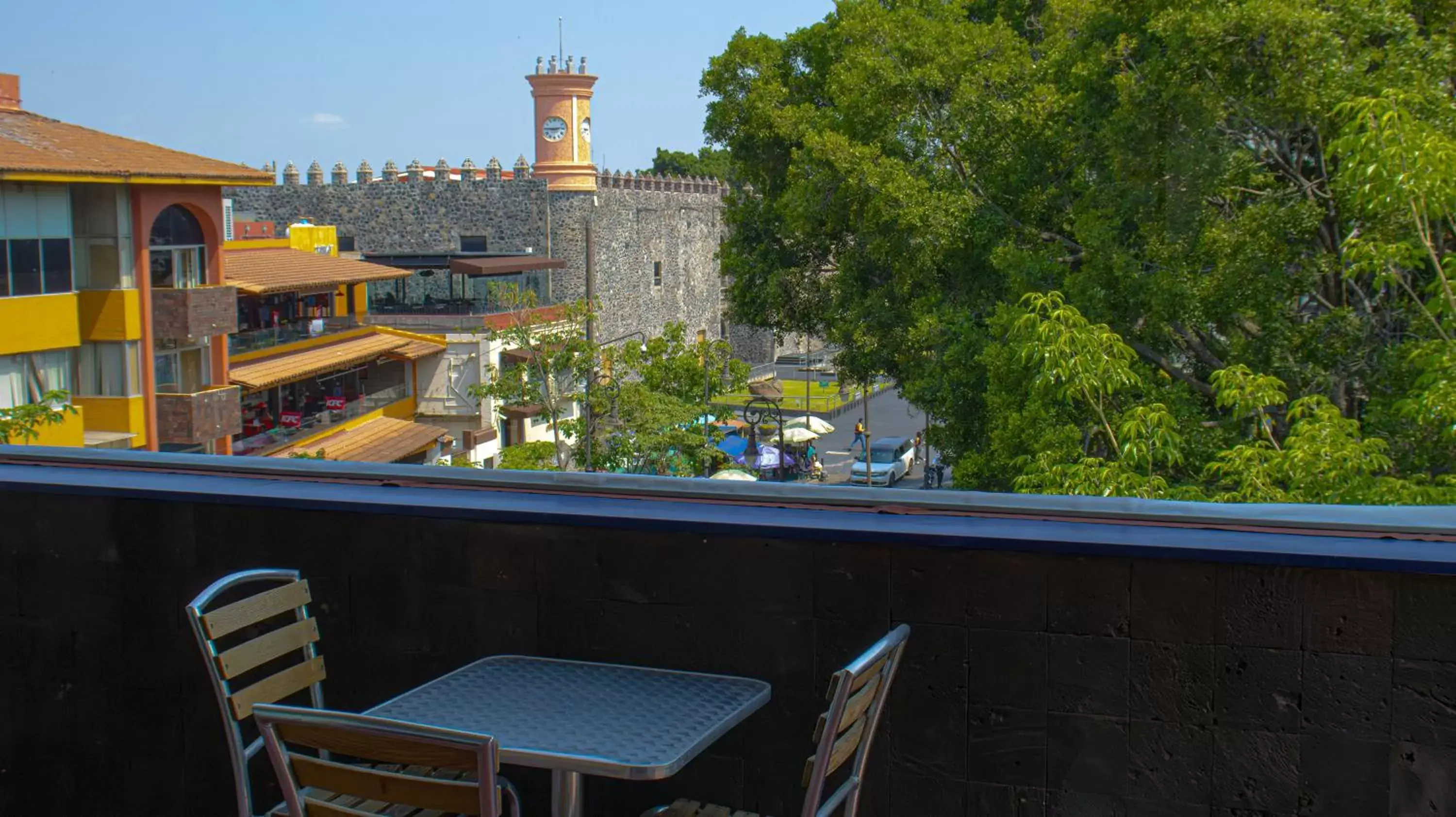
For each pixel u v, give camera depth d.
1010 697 2.41
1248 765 2.25
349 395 34.31
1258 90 15.12
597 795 2.81
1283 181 15.76
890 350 25.70
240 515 2.99
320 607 2.97
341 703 2.98
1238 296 14.98
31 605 3.18
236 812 3.06
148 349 21.33
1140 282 16.22
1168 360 17.41
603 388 36.78
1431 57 14.31
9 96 22.25
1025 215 22.59
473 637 2.85
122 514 3.07
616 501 2.74
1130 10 18.09
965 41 24.38
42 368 19.89
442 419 37.75
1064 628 2.35
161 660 3.09
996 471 18.94
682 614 2.66
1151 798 2.32
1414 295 8.92
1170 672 2.29
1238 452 9.05
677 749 2.14
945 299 24.03
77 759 3.19
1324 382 13.82
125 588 3.09
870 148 23.77
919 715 2.48
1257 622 2.22
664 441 36.22
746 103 30.16
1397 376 11.92
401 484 2.94
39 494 3.12
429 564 2.86
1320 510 2.30
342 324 37.41
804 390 65.75
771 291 30.41
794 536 2.48
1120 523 2.36
